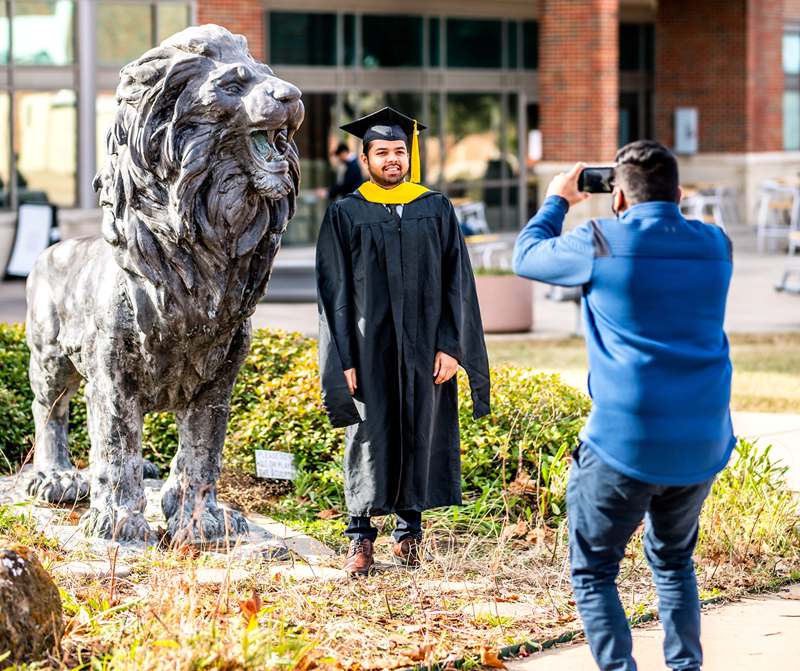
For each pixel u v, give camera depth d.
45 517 6.47
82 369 6.26
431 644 4.97
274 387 8.01
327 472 7.32
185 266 5.59
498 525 6.79
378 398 5.99
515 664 5.00
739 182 30.23
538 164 26.19
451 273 6.13
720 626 5.50
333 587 5.72
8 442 8.12
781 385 11.88
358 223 6.03
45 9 21.06
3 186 20.94
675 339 4.37
